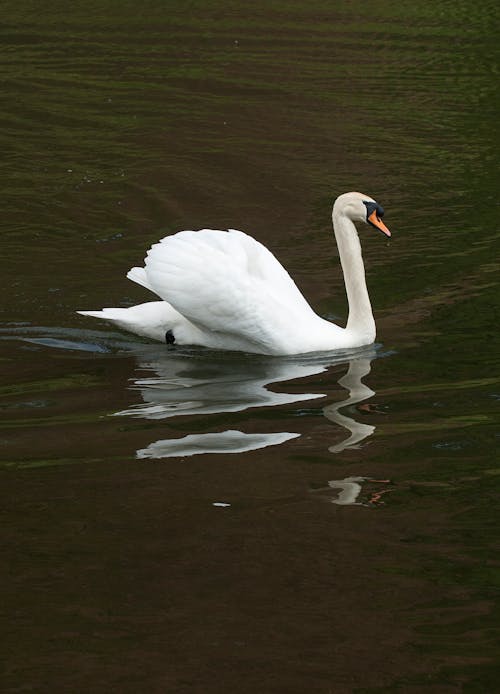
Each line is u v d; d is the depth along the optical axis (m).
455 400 11.22
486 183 18.88
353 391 11.52
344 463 9.84
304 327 12.84
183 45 26.48
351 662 7.16
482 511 9.07
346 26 28.08
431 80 24.22
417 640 7.42
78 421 10.66
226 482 9.46
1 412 10.88
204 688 6.89
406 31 27.64
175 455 9.95
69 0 30.27
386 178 19.19
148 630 7.48
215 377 11.97
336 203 13.14
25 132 21.19
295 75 24.52
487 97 23.17
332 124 21.81
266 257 13.30
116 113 22.25
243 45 26.52
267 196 18.52
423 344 12.85
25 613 7.64
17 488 9.32
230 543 8.53
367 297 13.05
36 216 17.47
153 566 8.23
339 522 8.88
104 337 13.14
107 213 17.70
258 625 7.54
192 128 21.53
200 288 12.46
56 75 24.36
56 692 6.86
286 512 9.01
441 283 14.82
